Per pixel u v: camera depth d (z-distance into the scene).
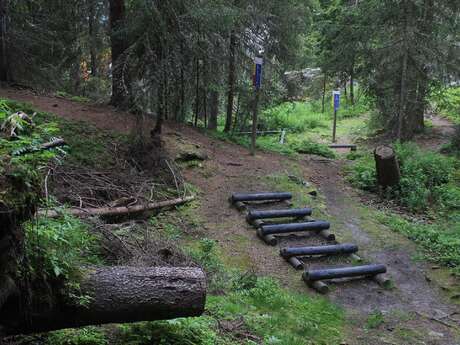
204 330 4.83
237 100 17.33
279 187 11.28
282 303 6.41
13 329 3.49
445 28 15.74
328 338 5.75
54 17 15.13
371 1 16.41
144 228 7.86
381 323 6.34
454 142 15.99
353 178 12.95
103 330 4.24
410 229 9.67
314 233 9.19
